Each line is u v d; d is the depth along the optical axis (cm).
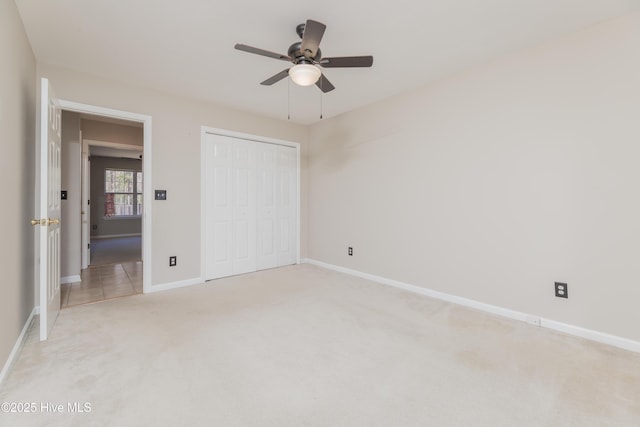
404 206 350
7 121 182
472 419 143
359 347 212
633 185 207
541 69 246
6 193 181
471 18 212
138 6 199
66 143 376
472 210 291
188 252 366
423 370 184
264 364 189
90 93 300
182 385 167
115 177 842
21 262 220
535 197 251
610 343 216
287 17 210
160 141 343
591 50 222
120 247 649
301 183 484
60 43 245
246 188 422
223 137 397
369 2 194
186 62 276
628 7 200
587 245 226
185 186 363
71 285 364
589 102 223
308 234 496
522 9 202
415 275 341
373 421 141
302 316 268
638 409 150
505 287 270
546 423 140
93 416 142
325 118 450
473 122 288
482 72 280
